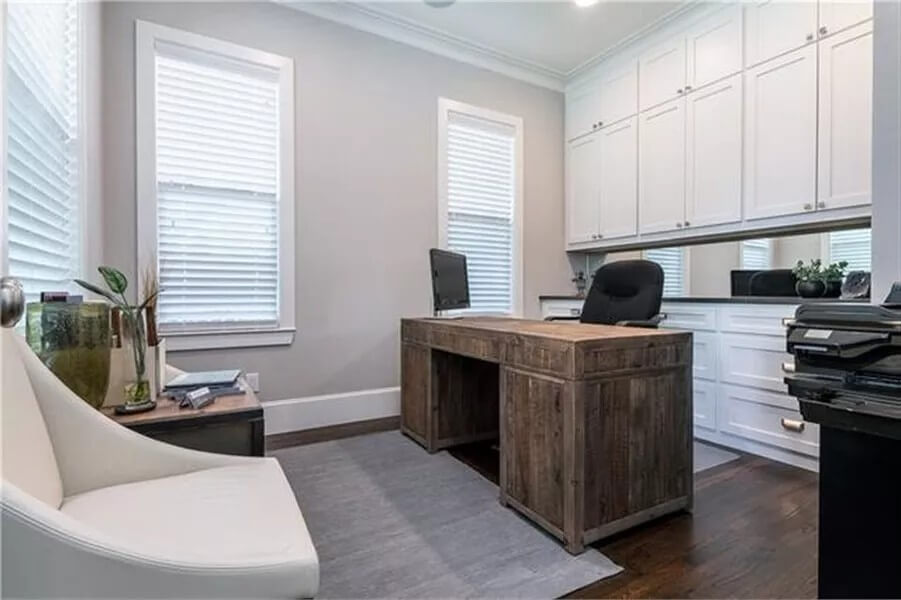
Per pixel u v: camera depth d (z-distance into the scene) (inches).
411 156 142.3
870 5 97.7
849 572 44.3
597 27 137.1
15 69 55.0
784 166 111.6
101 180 99.3
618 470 70.4
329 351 130.2
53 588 28.9
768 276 130.0
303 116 125.3
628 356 71.2
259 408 58.9
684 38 133.5
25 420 40.8
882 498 42.2
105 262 102.3
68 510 42.1
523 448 76.7
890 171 52.4
